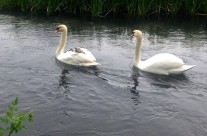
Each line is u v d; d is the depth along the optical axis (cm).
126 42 1733
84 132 859
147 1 2423
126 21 2272
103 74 1258
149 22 2259
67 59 1363
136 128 884
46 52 1520
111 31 1986
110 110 978
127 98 1059
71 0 2436
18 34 1834
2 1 2638
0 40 1698
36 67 1323
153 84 1166
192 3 2456
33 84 1155
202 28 2114
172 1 2458
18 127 514
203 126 898
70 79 1207
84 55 1345
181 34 1947
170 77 1227
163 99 1053
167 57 1256
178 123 912
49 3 2434
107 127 885
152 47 1664
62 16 2364
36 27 2019
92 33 1925
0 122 880
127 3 2428
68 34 1891
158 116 948
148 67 1270
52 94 1078
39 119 916
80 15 2409
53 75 1242
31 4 2539
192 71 1295
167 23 2239
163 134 859
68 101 1030
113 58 1452
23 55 1466
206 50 1609
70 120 916
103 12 2439
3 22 2131
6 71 1270
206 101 1041
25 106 991
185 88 1136
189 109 990
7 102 1011
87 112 963
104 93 1091
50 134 845
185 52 1577
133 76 1236
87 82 1182
